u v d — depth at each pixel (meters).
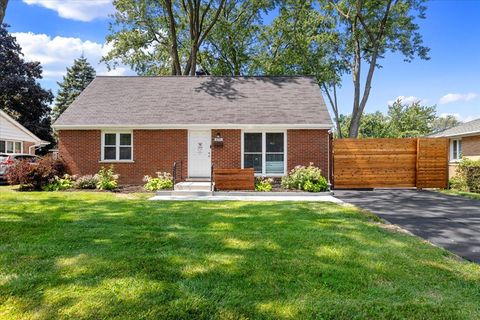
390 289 3.61
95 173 14.90
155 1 26.25
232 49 28.77
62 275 3.88
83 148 14.93
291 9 26.53
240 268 4.16
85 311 3.04
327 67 27.39
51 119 40.69
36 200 9.99
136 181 14.88
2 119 23.86
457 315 3.06
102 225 6.58
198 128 14.63
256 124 14.27
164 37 28.02
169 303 3.21
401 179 14.70
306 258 4.58
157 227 6.46
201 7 27.58
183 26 27.45
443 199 11.38
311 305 3.21
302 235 5.85
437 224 7.30
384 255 4.75
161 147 14.90
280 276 3.92
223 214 7.92
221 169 13.41
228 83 17.44
